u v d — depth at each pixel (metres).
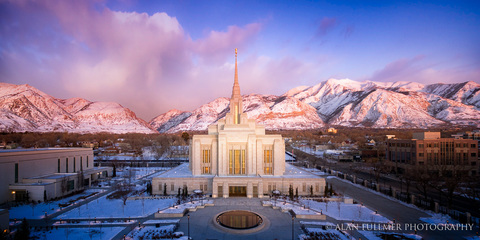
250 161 87.12
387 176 120.06
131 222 59.94
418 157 114.62
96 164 153.38
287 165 112.88
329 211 67.50
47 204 73.88
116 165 150.88
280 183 83.50
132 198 78.50
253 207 70.25
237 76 95.88
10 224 58.44
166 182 84.19
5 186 76.25
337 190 91.06
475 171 114.62
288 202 73.50
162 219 61.84
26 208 70.50
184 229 55.56
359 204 74.19
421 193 85.44
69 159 102.62
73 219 61.97
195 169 88.62
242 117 92.12
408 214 65.81
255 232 54.19
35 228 55.81
